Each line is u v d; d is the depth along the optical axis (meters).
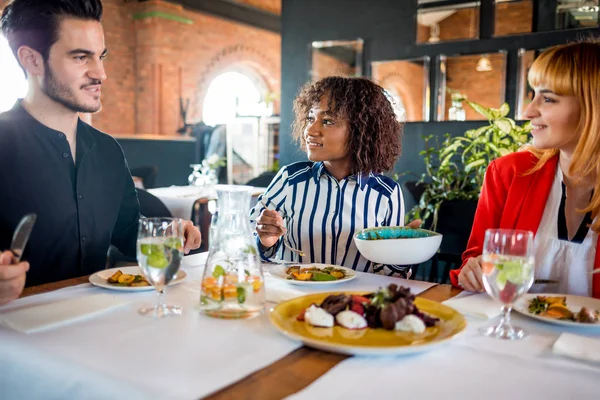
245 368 0.67
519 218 1.30
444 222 2.82
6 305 0.95
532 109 1.23
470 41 3.81
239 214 0.91
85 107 1.31
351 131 1.52
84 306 0.90
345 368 0.67
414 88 4.07
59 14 1.23
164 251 0.86
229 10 8.12
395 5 4.09
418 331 0.78
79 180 1.38
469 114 3.85
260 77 9.17
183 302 0.97
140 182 4.31
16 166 1.30
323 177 1.58
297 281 1.10
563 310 0.91
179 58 7.54
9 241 1.32
